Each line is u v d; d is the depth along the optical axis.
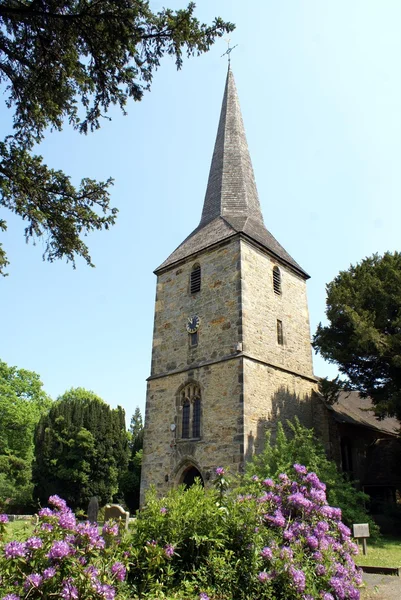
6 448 42.34
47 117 8.96
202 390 19.39
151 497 6.49
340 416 24.44
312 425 21.56
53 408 35.69
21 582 3.74
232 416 17.75
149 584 4.89
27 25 7.66
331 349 21.12
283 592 5.48
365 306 21.36
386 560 12.34
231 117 29.83
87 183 9.76
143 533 5.62
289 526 6.56
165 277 24.30
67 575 3.88
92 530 4.31
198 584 5.25
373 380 21.23
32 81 8.34
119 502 34.78
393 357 18.17
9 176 9.05
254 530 6.01
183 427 19.89
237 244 20.88
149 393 22.02
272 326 21.08
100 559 4.41
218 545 5.62
